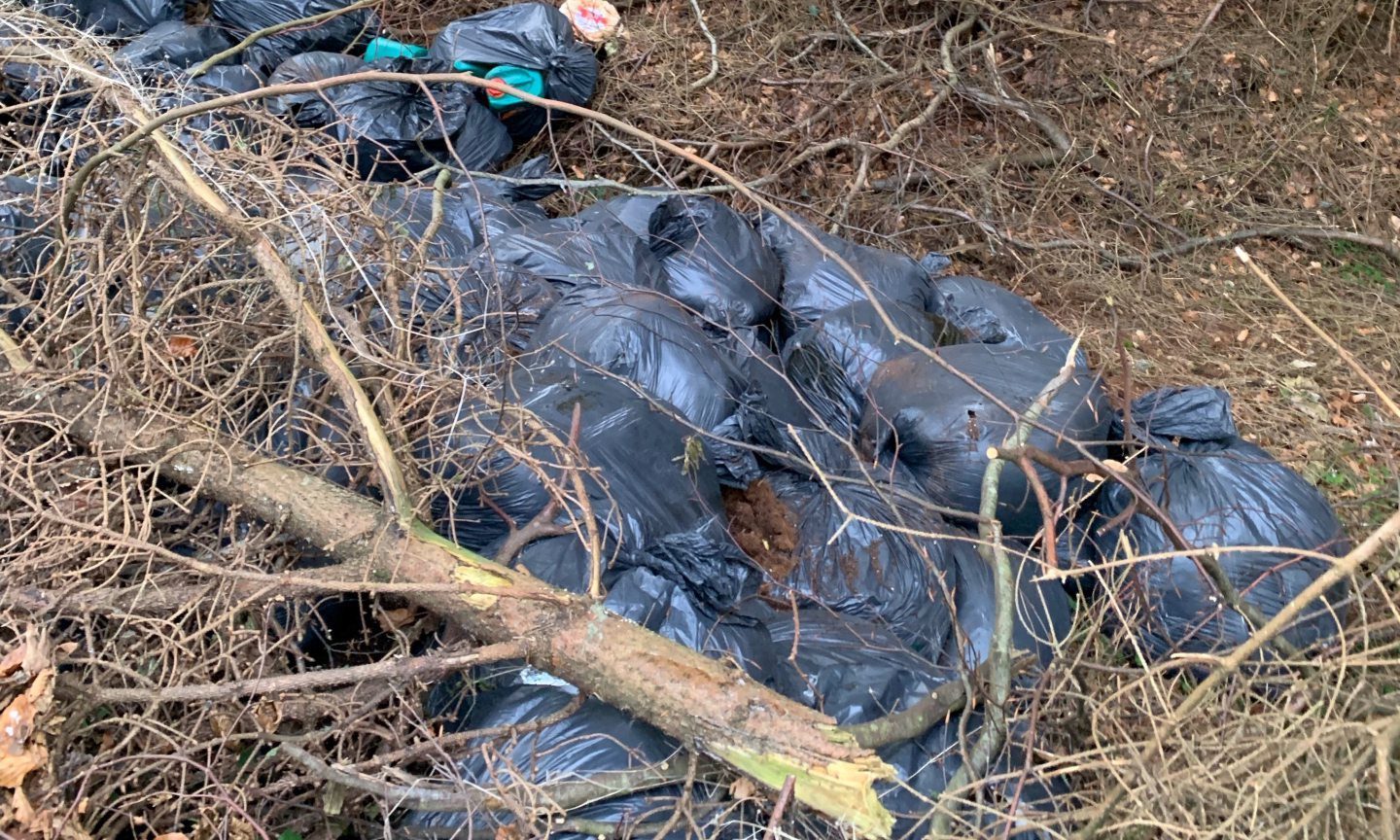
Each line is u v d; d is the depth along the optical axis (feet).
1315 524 6.34
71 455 5.54
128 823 4.53
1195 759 4.25
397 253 6.20
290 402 5.51
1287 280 11.54
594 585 4.76
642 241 8.11
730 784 4.58
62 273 5.73
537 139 10.59
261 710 4.63
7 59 6.36
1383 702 4.46
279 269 5.38
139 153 5.65
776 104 11.85
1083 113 12.93
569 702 4.88
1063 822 4.57
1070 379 6.90
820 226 10.57
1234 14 14.29
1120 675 5.54
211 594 4.87
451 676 5.25
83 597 4.58
